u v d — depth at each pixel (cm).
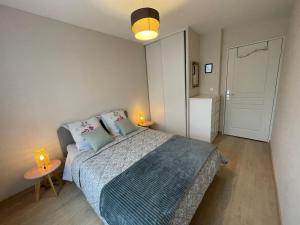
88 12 205
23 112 197
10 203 189
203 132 321
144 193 125
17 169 198
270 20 271
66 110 239
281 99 223
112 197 126
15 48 186
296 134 126
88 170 169
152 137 245
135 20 150
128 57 336
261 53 290
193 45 321
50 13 202
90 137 215
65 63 233
